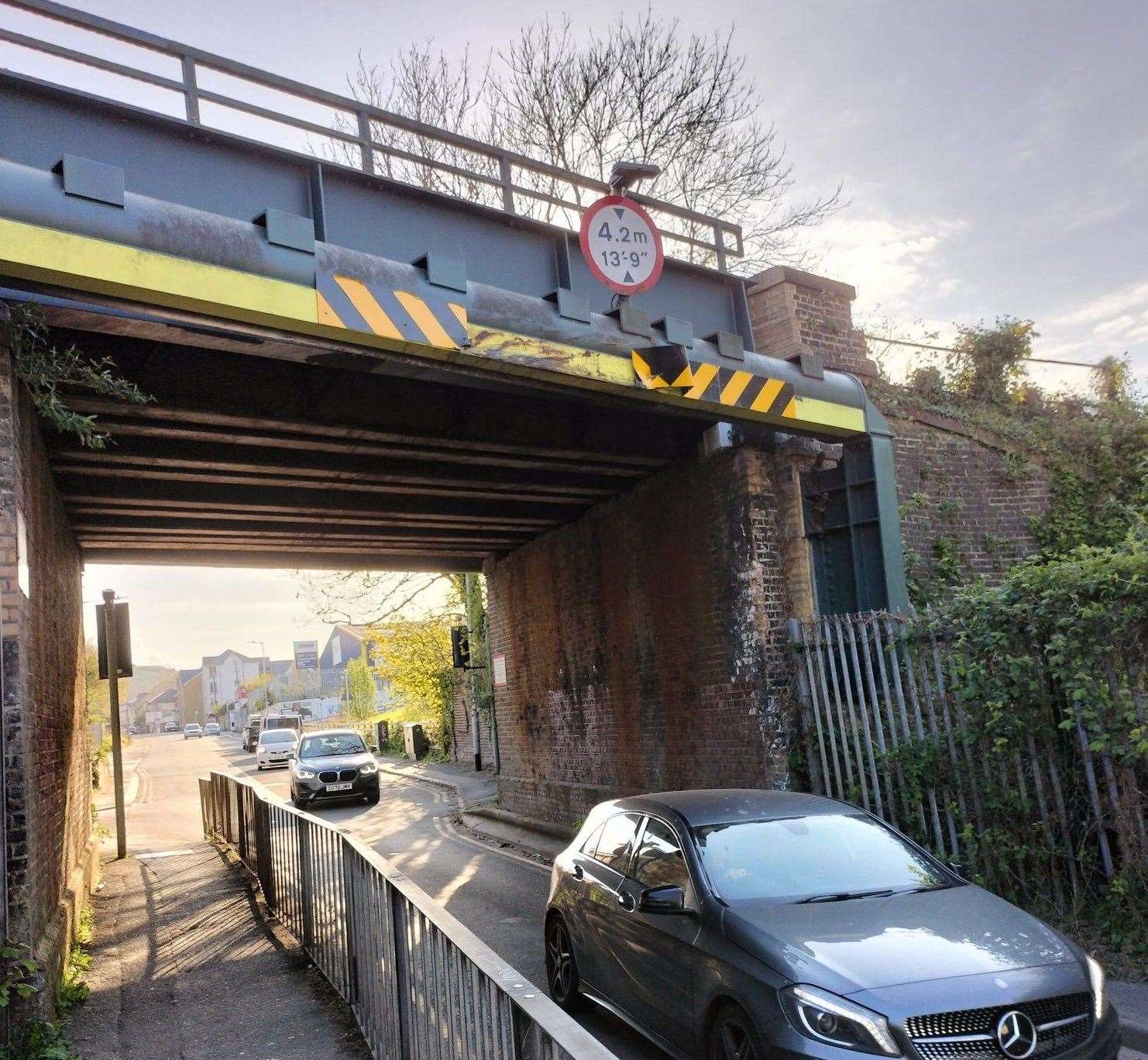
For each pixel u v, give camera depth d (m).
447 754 32.50
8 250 5.42
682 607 11.91
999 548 13.30
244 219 7.17
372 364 7.64
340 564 17.17
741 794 6.25
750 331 10.71
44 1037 5.25
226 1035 6.08
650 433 11.62
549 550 15.57
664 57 21.72
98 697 41.25
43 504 8.12
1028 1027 4.02
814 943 4.44
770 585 10.80
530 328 7.85
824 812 5.93
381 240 7.91
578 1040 2.43
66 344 7.48
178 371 8.42
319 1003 6.57
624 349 8.48
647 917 5.38
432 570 18.06
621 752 13.32
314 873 7.54
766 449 11.08
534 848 14.05
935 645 8.34
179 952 8.48
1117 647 6.98
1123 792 6.94
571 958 6.43
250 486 12.05
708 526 11.45
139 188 6.74
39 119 6.42
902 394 13.70
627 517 13.13
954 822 8.23
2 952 5.21
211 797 17.08
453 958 3.78
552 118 22.03
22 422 6.46
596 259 8.51
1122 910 6.87
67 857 8.84
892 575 10.70
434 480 11.66
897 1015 3.96
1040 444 14.11
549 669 15.58
